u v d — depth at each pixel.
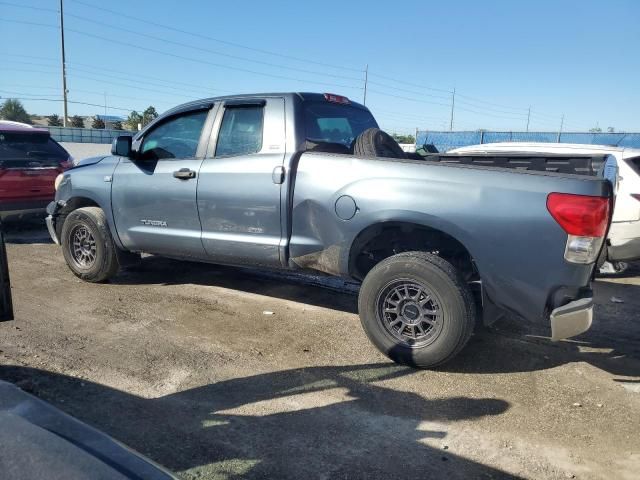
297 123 4.68
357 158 4.24
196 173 5.05
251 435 3.13
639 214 6.32
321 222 4.35
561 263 3.58
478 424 3.33
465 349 4.48
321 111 5.02
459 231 3.81
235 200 4.79
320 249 4.40
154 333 4.66
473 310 3.85
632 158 6.53
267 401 3.54
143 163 5.55
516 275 3.71
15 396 1.82
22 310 5.17
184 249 5.26
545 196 3.60
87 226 5.95
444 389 3.77
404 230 4.27
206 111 5.19
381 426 3.27
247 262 4.89
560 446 3.12
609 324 5.27
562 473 2.87
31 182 8.62
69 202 6.20
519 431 3.26
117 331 4.68
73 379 3.75
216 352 4.29
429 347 3.93
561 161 4.73
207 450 2.97
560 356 4.41
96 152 24.42
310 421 3.30
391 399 3.61
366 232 4.25
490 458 2.98
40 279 6.30
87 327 4.76
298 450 2.99
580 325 3.58
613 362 4.32
